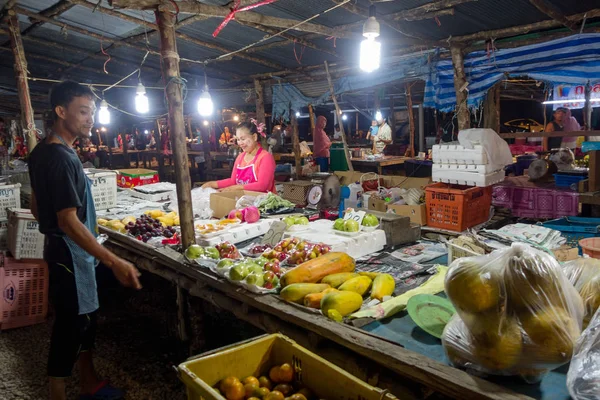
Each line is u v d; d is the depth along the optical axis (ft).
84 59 28.89
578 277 7.04
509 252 5.97
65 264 9.16
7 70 33.01
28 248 15.05
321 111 60.90
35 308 15.10
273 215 15.25
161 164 46.50
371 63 12.37
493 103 19.89
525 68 17.66
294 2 16.49
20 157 43.39
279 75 28.73
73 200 8.55
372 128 37.60
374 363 7.37
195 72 30.17
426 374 6.16
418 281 9.90
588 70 16.19
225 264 10.23
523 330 5.61
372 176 24.45
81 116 9.07
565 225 14.26
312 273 9.29
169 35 11.93
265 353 7.31
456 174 15.56
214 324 14.08
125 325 14.75
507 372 5.84
